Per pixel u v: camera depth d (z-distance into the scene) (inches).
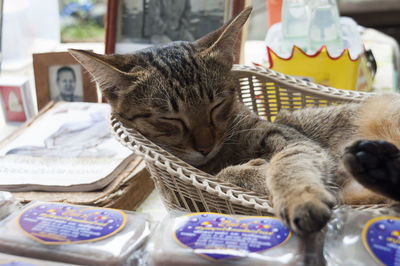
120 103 18.7
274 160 16.8
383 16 54.4
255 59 34.9
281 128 20.7
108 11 30.5
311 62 25.8
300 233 11.3
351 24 30.1
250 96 25.6
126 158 21.7
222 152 20.3
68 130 25.2
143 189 21.3
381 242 10.4
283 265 10.2
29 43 36.5
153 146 16.7
